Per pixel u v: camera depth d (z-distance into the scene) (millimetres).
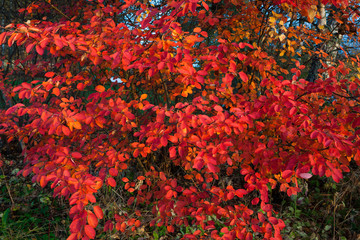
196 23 3443
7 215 2713
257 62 2094
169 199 1961
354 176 2865
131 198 2258
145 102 1854
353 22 3092
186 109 1645
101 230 2564
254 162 1833
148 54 1978
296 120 1651
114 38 2006
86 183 1424
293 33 2572
